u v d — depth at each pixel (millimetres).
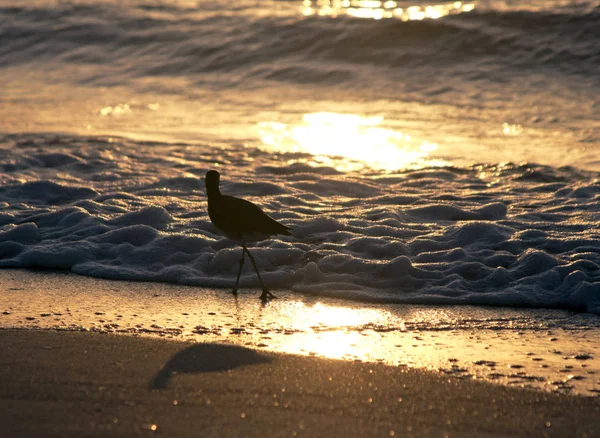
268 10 38281
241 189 17781
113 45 36438
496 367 8656
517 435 6957
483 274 12062
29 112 27547
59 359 8539
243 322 10219
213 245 13312
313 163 20719
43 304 10820
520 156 21016
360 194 17812
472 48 31688
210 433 6824
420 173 19609
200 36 35719
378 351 9156
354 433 6887
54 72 33812
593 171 19344
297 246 13258
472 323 10312
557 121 24203
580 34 31328
